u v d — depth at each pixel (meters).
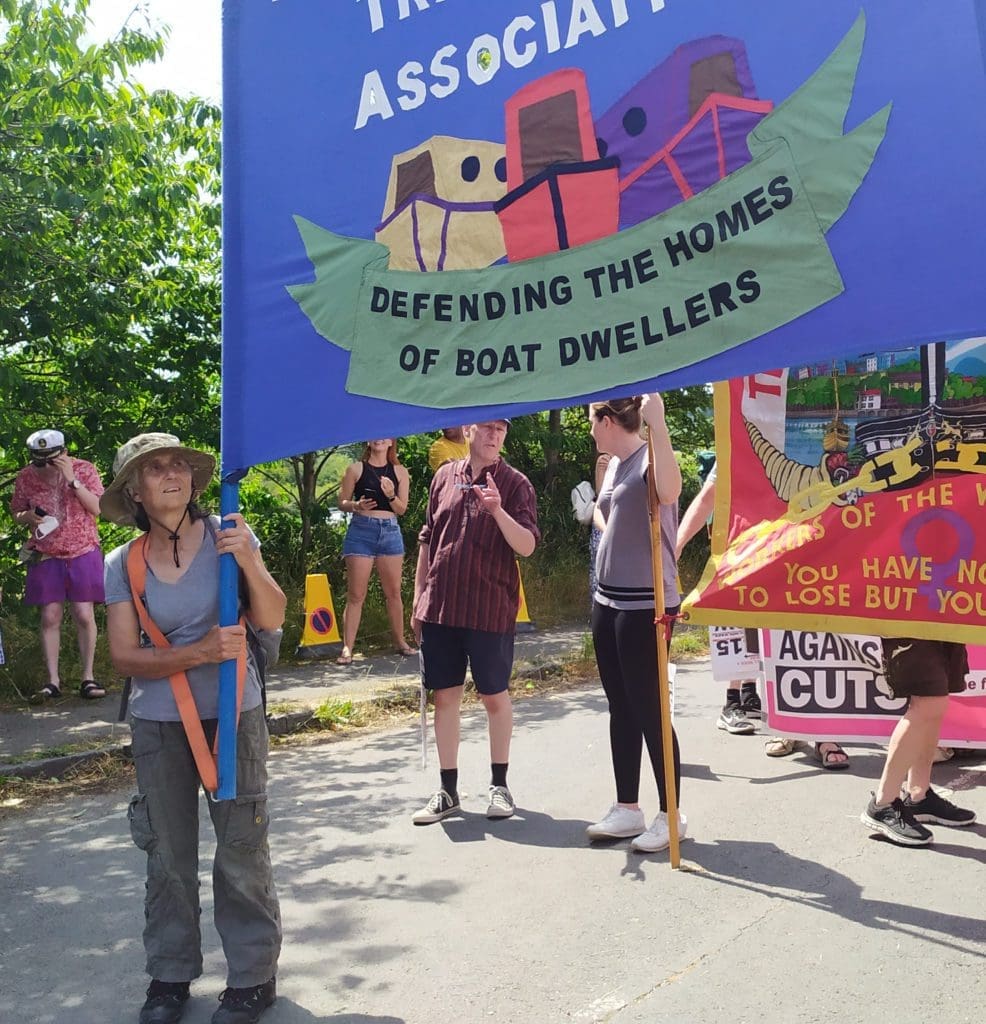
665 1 3.04
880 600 4.64
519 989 3.65
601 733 7.17
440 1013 3.50
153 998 3.48
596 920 4.18
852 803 5.53
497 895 4.45
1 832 5.33
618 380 3.11
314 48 3.45
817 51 2.87
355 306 3.39
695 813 5.42
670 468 4.56
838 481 4.76
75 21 8.84
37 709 7.66
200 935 3.67
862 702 6.04
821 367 4.82
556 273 3.18
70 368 9.60
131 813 3.45
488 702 5.45
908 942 3.94
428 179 3.32
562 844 5.04
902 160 2.79
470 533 5.36
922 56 2.77
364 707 7.88
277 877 4.68
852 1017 3.43
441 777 5.50
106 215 9.05
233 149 3.50
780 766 6.24
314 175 3.44
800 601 4.72
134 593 3.44
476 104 3.27
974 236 2.72
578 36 3.15
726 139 2.98
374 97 3.38
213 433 10.25
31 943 4.06
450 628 5.43
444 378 3.29
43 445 7.75
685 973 3.73
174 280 10.43
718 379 3.00
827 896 4.36
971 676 5.86
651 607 4.81
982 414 4.58
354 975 3.77
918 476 4.64
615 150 3.11
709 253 3.01
